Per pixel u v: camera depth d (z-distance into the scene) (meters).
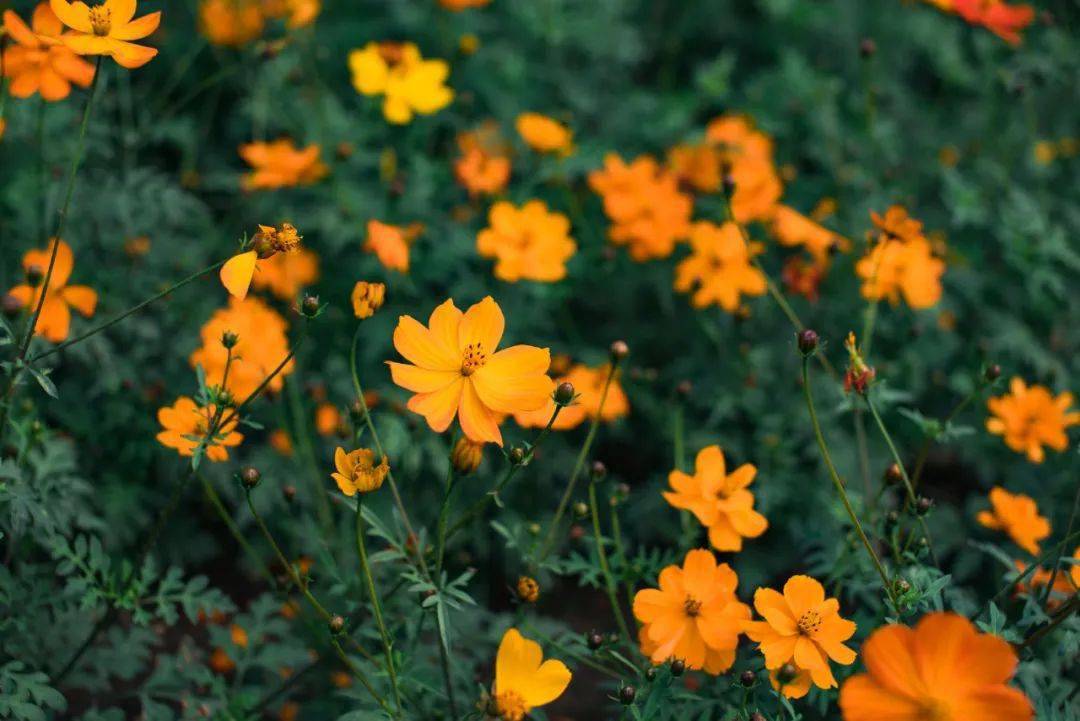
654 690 1.04
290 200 1.46
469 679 1.13
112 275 1.32
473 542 1.34
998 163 1.63
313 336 1.42
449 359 1.03
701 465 1.11
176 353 1.33
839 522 1.24
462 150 1.51
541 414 1.15
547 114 1.65
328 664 1.20
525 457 1.02
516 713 1.00
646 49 1.82
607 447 1.44
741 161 1.42
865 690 0.94
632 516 1.37
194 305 1.34
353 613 1.15
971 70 1.81
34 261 1.13
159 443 1.30
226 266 1.00
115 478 1.29
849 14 1.81
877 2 1.82
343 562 1.25
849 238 1.47
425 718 1.10
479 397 1.02
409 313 1.42
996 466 1.43
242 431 1.35
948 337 1.47
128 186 1.32
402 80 1.44
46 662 1.14
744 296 1.45
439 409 1.02
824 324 1.45
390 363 1.02
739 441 1.39
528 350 1.03
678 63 1.89
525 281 1.41
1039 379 1.45
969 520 1.40
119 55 1.02
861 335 1.45
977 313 1.50
